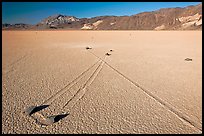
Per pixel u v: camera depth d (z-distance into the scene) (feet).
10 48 75.51
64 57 55.21
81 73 38.04
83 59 52.08
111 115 21.63
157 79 34.09
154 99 25.76
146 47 77.82
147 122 20.22
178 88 29.73
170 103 24.58
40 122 20.30
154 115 21.63
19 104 24.36
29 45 87.20
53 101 25.20
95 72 38.78
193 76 35.78
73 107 23.52
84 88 29.78
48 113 22.11
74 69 41.22
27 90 29.01
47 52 64.95
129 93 27.76
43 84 31.65
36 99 25.81
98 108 23.26
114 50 69.31
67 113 22.09
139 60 50.37
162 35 168.45
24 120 20.66
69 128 19.22
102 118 21.02
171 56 56.08
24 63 47.19
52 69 41.19
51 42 103.24
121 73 37.91
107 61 49.26
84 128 19.22
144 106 23.76
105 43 96.27
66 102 24.88
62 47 79.20
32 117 21.27
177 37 137.69
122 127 19.36
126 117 21.21
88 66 43.86
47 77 35.42
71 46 82.74
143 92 28.14
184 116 21.47
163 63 46.65
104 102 24.85
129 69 41.04
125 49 71.92
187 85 31.04
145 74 37.17
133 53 61.87
